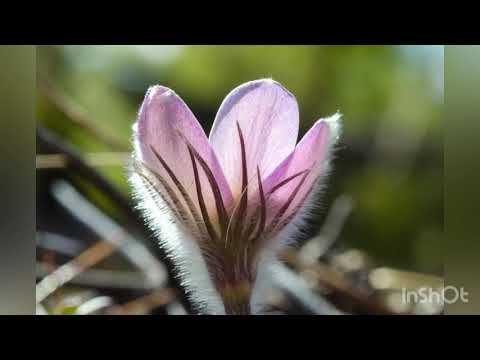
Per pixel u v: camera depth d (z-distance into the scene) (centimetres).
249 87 12
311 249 24
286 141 12
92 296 21
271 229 12
